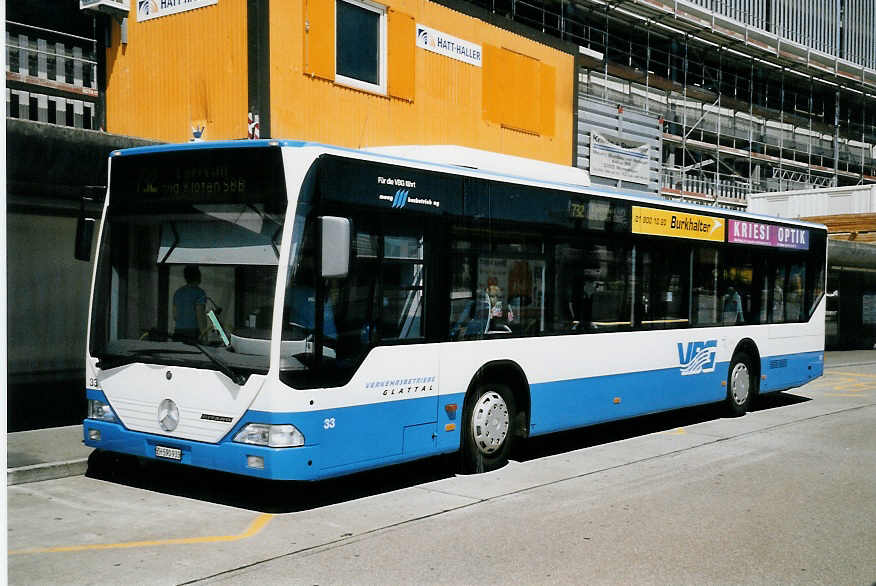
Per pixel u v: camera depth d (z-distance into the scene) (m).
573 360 9.76
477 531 6.61
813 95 44.09
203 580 5.35
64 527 6.50
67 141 9.59
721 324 12.51
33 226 10.00
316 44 13.91
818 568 5.83
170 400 7.06
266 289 6.75
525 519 7.00
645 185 23.80
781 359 13.90
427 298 7.97
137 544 6.10
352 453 7.15
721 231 12.41
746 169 40.47
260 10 12.98
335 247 6.54
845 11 49.38
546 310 9.42
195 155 7.19
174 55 13.88
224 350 6.86
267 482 8.15
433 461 9.38
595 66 31.30
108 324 7.55
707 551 6.19
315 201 6.91
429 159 9.03
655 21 32.84
